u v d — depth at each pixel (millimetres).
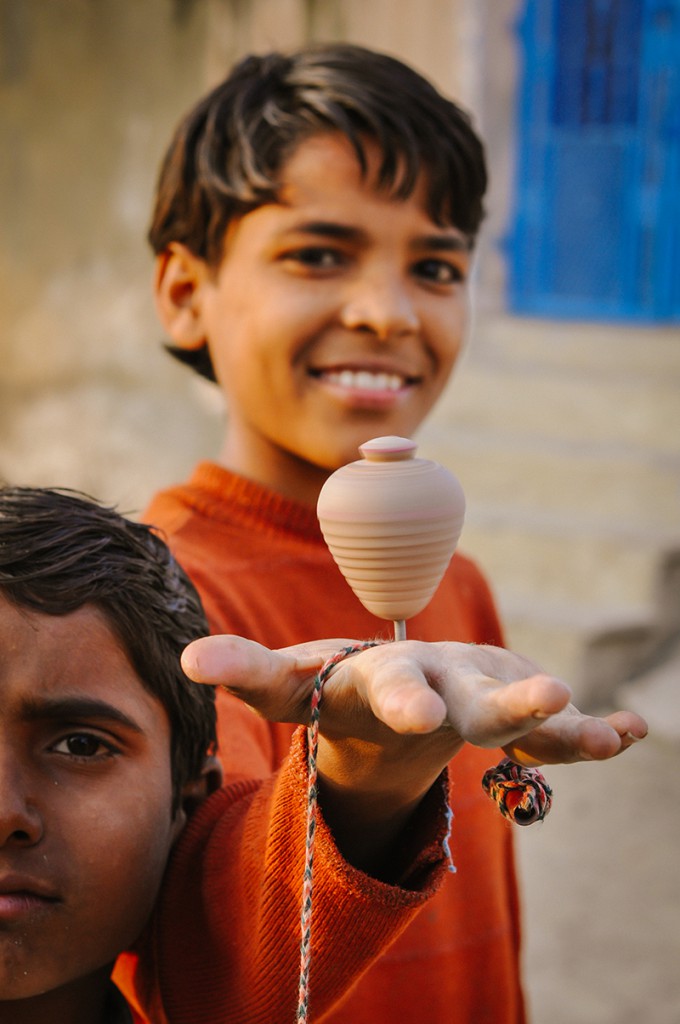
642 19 7324
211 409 6484
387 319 1507
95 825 931
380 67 1607
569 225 7633
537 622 5191
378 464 831
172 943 1025
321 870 854
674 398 6125
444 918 1522
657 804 4336
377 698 687
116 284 6598
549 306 7758
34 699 923
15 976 908
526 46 7336
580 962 3438
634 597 5395
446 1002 1501
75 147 6562
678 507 5738
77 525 1014
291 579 1544
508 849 1748
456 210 1641
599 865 3943
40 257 6680
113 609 980
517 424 6414
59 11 6445
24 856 907
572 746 703
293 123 1530
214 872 998
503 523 5699
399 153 1520
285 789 889
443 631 1701
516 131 7434
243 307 1572
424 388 1638
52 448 6594
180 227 1686
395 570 810
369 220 1525
